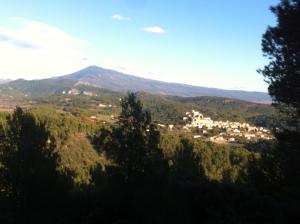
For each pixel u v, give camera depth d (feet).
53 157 38.73
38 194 36.68
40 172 36.86
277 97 54.13
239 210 41.50
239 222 38.99
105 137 39.14
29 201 36.50
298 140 52.01
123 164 38.47
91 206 39.27
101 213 38.22
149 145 38.96
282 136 53.62
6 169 36.58
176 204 37.76
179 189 42.01
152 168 38.40
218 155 96.58
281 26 53.31
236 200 42.65
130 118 39.09
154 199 37.24
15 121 38.22
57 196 37.83
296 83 52.06
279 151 52.75
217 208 40.93
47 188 37.06
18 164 36.65
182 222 37.32
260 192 48.98
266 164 52.65
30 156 36.94
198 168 53.26
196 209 40.91
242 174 57.06
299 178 49.44
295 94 51.93
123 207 38.34
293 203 42.34
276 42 55.01
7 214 36.14
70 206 38.96
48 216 37.09
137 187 37.58
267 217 40.45
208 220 39.47
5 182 36.58
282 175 51.31
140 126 39.01
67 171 41.78
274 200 43.16
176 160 52.60
